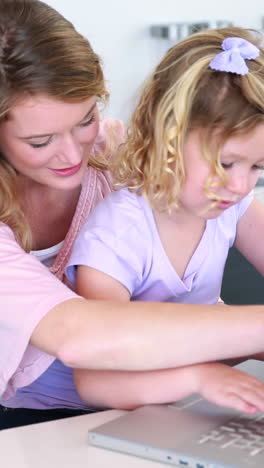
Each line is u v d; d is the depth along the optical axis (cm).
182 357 87
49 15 103
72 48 99
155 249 111
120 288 106
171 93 100
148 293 114
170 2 346
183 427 82
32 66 96
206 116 95
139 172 109
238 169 96
